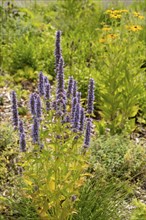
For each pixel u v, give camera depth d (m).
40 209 2.38
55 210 2.28
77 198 2.31
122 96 3.11
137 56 3.67
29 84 3.67
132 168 2.76
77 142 2.29
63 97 2.14
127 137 3.00
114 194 2.46
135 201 2.12
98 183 2.43
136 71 3.27
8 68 3.84
